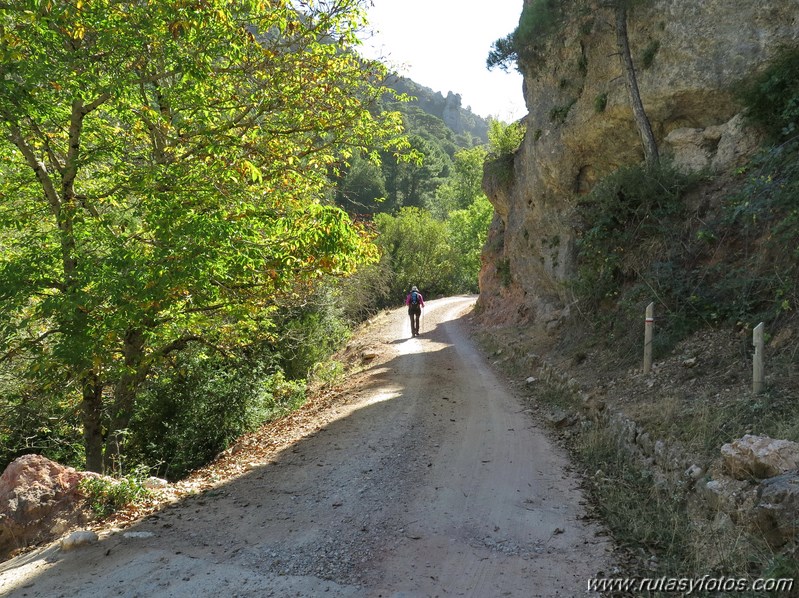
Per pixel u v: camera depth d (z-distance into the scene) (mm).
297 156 10633
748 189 8125
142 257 7938
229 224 7852
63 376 9023
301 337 16938
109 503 5812
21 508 5535
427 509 5465
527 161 19219
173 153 9773
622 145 14016
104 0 7969
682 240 9516
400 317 29125
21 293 7934
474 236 50812
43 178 8969
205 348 13102
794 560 3412
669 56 12039
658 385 7531
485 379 12781
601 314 11359
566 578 4070
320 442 8289
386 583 4055
